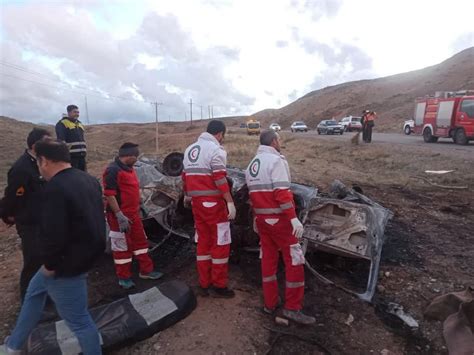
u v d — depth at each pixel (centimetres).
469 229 631
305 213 486
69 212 253
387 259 520
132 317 346
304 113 10138
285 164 361
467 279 461
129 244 427
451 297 382
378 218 488
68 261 259
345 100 9138
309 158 1641
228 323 366
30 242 357
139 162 643
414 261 513
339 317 387
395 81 9125
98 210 271
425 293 433
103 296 417
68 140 692
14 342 282
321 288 439
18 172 344
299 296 370
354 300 415
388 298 427
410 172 1160
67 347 306
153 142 4469
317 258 500
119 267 425
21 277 368
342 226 457
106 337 321
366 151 1698
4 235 628
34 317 285
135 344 335
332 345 346
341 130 3494
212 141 390
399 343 354
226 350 332
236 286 438
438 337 361
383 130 3991
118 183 409
